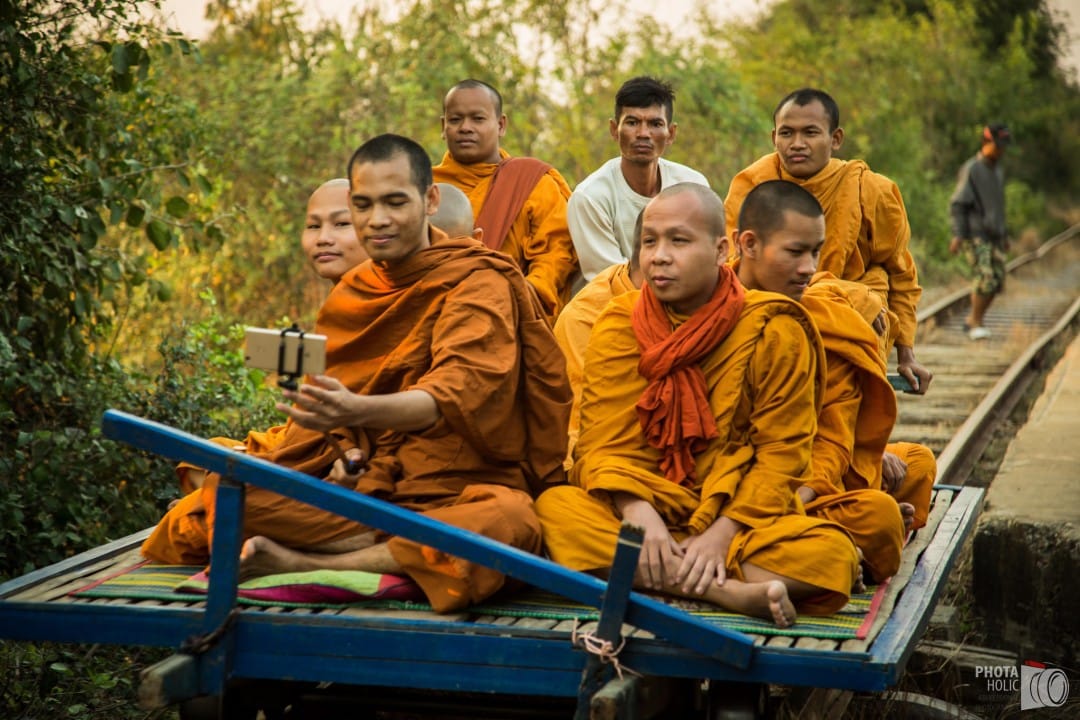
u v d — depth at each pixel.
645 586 5.90
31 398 9.97
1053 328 22.27
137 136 11.32
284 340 5.29
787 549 5.77
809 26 43.94
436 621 5.34
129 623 5.49
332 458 6.20
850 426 6.78
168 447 5.26
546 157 22.84
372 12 22.12
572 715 6.04
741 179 9.65
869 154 34.56
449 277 6.16
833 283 7.55
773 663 5.09
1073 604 9.47
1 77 9.70
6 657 7.79
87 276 10.38
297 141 20.12
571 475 6.52
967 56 47.09
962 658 8.62
